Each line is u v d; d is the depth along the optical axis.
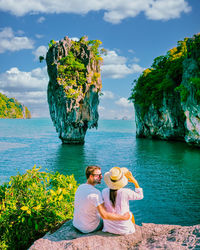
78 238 3.45
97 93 63.16
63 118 58.09
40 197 4.64
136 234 3.58
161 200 16.94
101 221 3.90
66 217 4.71
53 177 5.44
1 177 24.36
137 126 77.69
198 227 3.44
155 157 36.66
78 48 61.41
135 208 15.52
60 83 57.50
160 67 73.50
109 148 49.91
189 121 44.62
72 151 45.41
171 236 3.33
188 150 43.59
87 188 3.58
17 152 43.62
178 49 70.38
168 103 59.00
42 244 3.35
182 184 21.09
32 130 113.88
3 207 4.28
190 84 42.12
